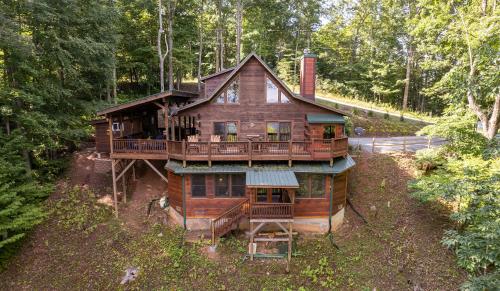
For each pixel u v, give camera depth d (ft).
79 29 65.36
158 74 116.26
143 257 46.32
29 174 53.72
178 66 108.06
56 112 63.57
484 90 55.06
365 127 96.27
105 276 43.55
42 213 50.55
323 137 54.39
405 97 124.67
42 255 47.19
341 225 54.60
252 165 52.26
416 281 41.75
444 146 58.29
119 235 50.60
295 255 46.65
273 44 139.64
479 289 35.40
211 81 65.67
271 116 55.98
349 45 152.15
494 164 46.39
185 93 58.13
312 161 53.21
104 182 63.26
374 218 53.93
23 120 52.65
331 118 53.83
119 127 63.46
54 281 43.19
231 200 53.16
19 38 49.21
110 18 70.79
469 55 57.41
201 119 55.72
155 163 67.82
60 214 54.75
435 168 61.46
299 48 141.69
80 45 59.26
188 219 53.26
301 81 61.46
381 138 86.22
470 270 40.27
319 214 53.31
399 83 131.44
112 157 54.13
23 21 56.24
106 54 69.56
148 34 104.47
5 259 46.26
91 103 71.00
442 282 41.50
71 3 58.90
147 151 53.83
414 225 51.24
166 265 44.80
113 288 41.86
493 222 36.96
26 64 53.26
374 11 133.59
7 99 52.37
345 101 129.08
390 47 138.82
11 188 49.78
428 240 48.21
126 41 99.96
